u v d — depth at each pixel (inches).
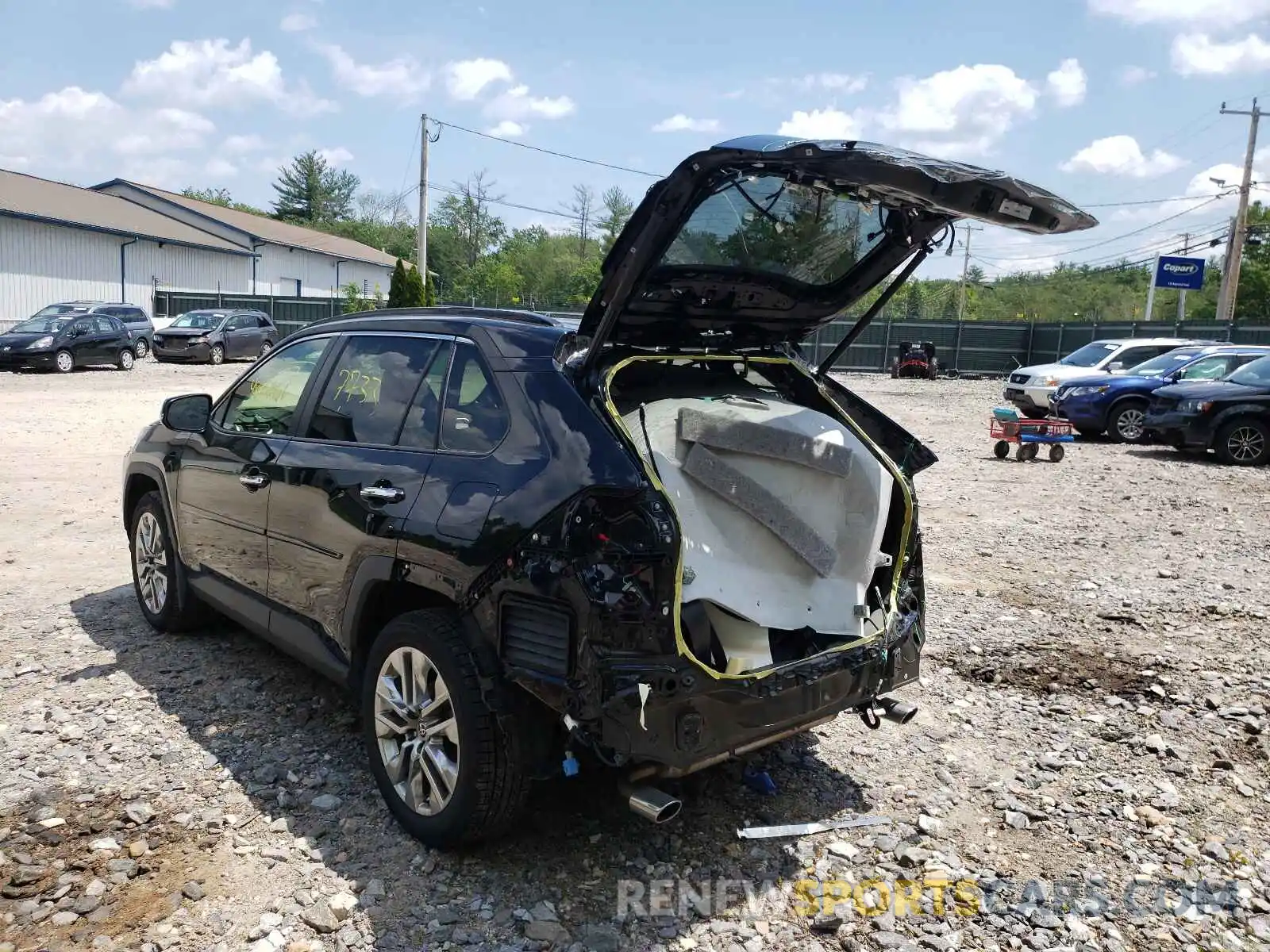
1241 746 179.6
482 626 126.3
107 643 212.5
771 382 172.6
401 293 1241.4
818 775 164.7
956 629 243.4
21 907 120.5
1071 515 394.9
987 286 4020.7
